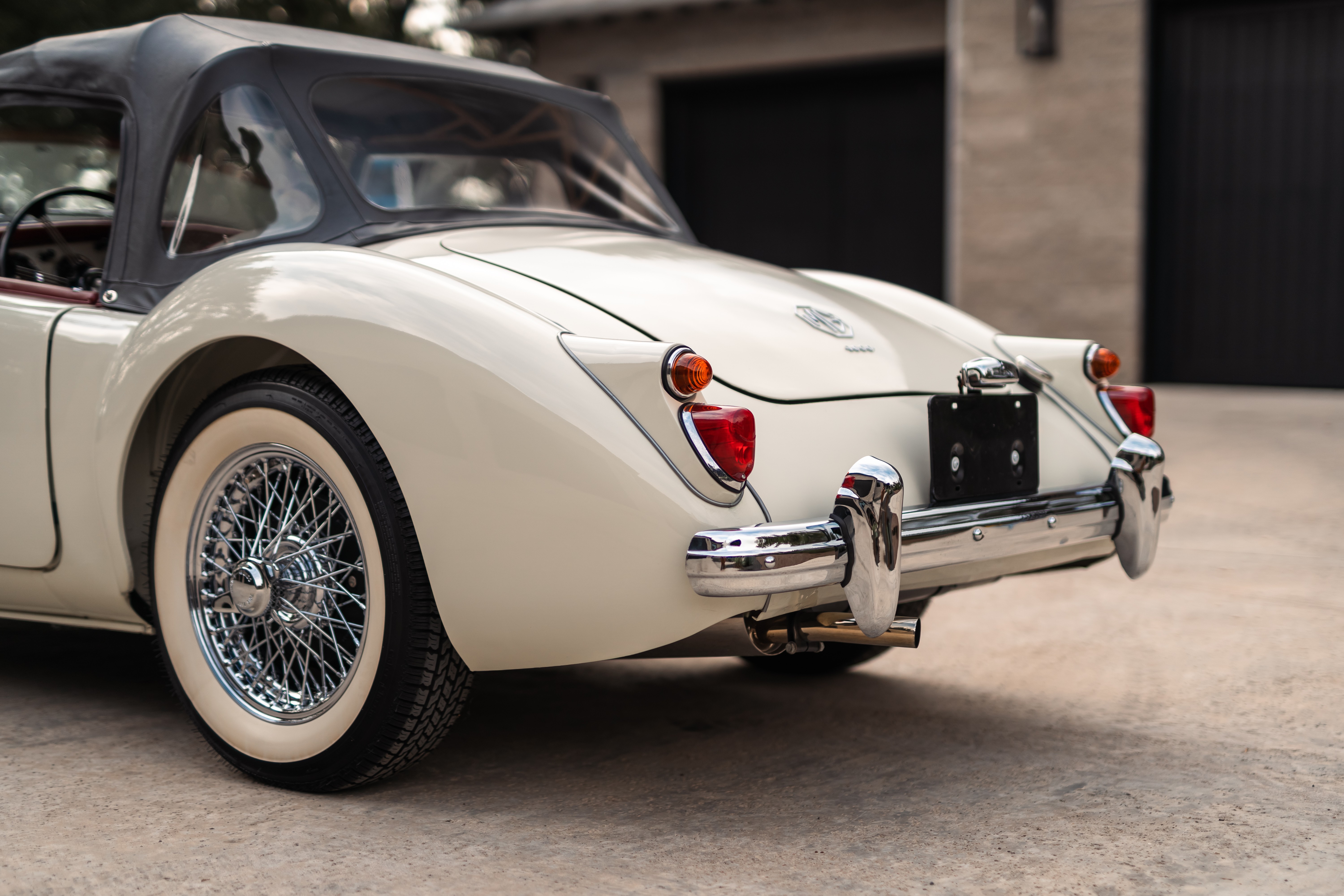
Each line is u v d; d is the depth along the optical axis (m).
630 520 1.74
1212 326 10.00
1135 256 9.76
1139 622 3.29
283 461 2.04
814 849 1.82
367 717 1.93
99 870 1.71
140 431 2.22
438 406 1.83
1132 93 9.63
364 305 1.91
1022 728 2.45
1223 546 4.25
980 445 2.16
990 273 10.20
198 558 2.14
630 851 1.81
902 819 1.95
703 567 1.71
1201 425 7.39
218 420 2.07
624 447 1.75
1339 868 1.74
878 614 1.81
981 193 10.17
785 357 2.15
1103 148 9.75
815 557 1.77
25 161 2.71
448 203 2.63
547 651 1.84
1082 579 3.85
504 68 3.05
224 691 2.11
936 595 2.32
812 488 1.91
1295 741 2.34
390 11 17.58
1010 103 9.99
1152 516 2.36
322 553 2.02
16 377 2.35
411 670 1.90
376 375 1.87
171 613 2.16
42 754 2.23
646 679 2.86
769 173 12.55
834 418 2.05
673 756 2.29
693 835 1.88
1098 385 2.54
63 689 2.68
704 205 12.92
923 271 11.93
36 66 2.63
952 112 10.74
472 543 1.82
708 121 12.82
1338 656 2.93
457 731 2.44
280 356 2.20
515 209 2.76
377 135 2.56
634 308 2.11
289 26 2.77
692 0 11.95
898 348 2.40
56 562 2.33
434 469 1.83
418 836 1.86
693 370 1.76
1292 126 9.62
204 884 1.67
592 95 3.20
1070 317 9.98
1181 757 2.26
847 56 11.95
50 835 1.84
